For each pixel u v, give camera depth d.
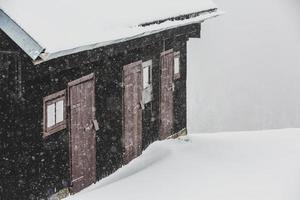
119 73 15.20
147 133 17.06
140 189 13.27
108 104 14.80
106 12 13.58
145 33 14.26
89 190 13.73
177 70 19.09
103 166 14.72
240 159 16.22
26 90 11.69
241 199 12.76
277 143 18.52
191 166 15.20
